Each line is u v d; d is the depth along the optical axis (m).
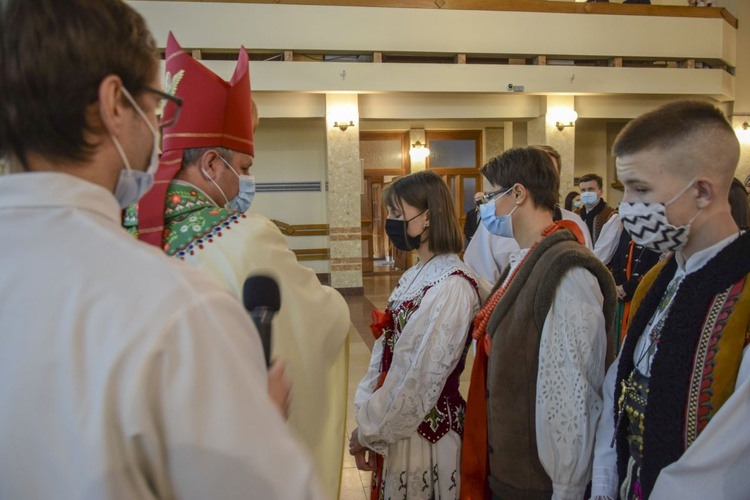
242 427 0.44
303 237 8.79
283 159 8.72
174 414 0.42
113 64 0.51
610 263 3.83
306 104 7.51
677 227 0.89
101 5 0.51
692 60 8.01
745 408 0.75
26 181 0.48
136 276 0.45
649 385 0.90
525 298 1.24
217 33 6.80
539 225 1.40
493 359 1.29
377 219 11.29
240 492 0.43
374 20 7.12
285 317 0.97
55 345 0.42
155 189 0.98
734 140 0.87
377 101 7.66
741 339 0.82
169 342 0.43
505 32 7.43
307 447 1.02
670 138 0.87
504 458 1.27
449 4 7.27
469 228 5.34
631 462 1.00
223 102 1.05
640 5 7.74
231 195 1.09
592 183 4.35
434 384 1.39
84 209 0.49
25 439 0.41
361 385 1.65
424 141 9.83
